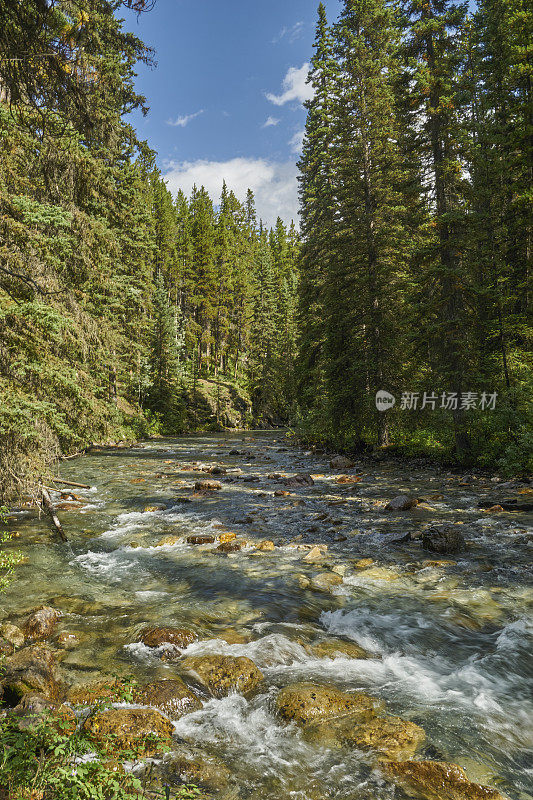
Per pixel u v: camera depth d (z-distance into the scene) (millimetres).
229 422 59688
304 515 12578
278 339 62344
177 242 71000
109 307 24000
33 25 4926
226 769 3625
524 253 22281
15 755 2896
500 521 11047
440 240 17641
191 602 7051
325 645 5754
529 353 19297
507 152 22188
